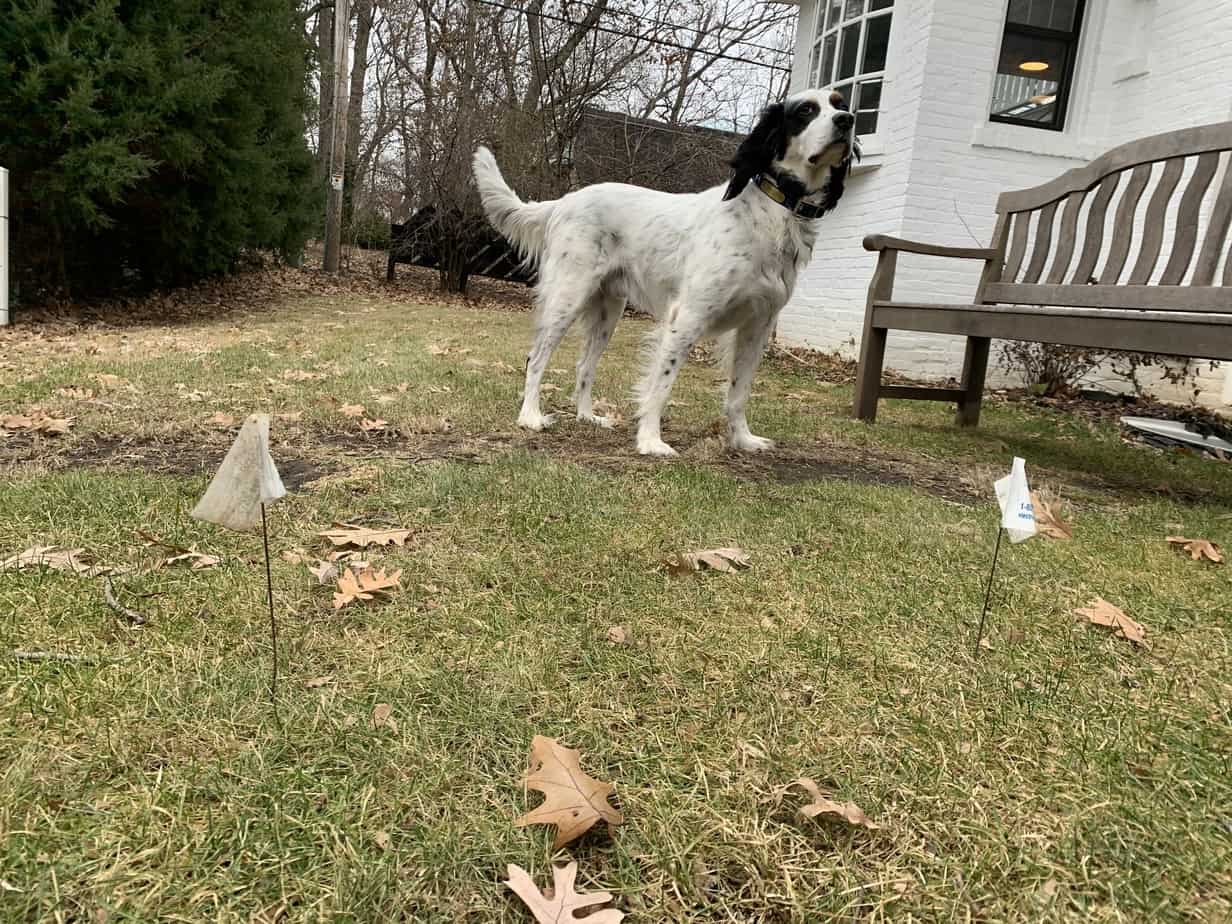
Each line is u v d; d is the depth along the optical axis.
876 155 6.99
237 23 8.06
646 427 3.34
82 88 6.36
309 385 4.20
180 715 1.24
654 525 2.26
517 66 14.15
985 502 2.83
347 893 0.92
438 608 1.67
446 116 13.01
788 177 3.19
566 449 3.25
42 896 0.89
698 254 3.29
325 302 10.20
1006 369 6.48
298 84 10.20
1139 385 6.01
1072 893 0.99
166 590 1.67
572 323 3.73
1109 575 2.12
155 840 0.99
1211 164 3.21
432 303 11.58
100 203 7.60
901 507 2.64
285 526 2.11
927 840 1.07
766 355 7.73
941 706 1.40
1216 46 5.64
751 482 2.86
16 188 7.16
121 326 7.18
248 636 1.50
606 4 14.06
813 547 2.18
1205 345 2.66
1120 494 3.12
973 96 6.52
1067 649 1.66
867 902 0.96
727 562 2.01
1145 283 3.38
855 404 4.54
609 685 1.41
